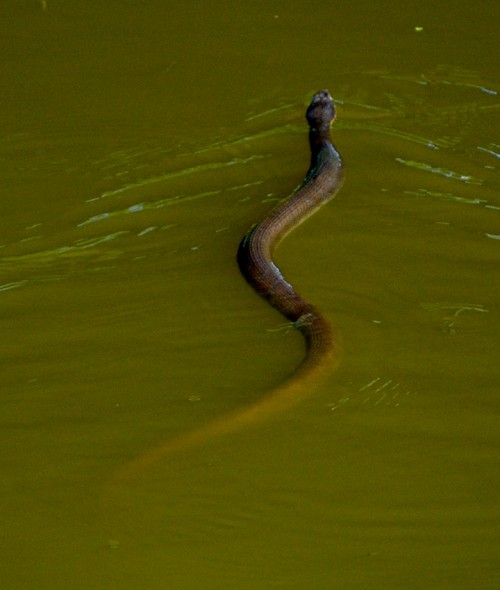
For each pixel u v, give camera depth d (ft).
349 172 79.00
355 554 43.88
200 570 43.04
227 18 107.86
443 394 53.67
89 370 56.29
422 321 59.88
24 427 51.88
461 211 72.59
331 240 69.56
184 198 75.87
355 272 65.31
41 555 43.70
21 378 55.67
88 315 61.52
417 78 94.43
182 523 45.42
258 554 43.86
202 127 86.74
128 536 44.70
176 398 53.93
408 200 74.43
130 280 65.26
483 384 54.29
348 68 96.68
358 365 56.08
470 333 58.54
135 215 73.56
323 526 45.37
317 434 50.98
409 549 44.11
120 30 105.50
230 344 58.75
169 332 59.77
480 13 107.45
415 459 49.21
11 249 69.31
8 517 45.75
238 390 54.54
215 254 68.33
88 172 79.66
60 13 109.60
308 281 64.44
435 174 78.18
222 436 50.65
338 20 106.73
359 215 72.84
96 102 91.09
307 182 76.18
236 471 48.47
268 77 95.40
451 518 45.70
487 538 44.62
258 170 79.71
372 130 85.61
